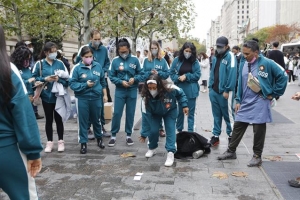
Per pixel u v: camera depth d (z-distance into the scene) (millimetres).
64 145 6176
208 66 15289
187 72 6277
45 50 5535
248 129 7316
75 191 4082
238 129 5137
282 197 3857
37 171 2590
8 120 2398
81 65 5578
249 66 4867
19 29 12750
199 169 4809
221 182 4312
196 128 7715
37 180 4434
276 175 4527
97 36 6410
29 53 5379
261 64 4742
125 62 6035
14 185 2465
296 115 9102
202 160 5223
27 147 2420
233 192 4008
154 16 18078
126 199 3854
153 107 5031
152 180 4410
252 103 4852
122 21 16109
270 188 4113
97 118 5789
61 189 4148
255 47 4734
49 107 5664
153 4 16234
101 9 12211
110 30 15391
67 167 4941
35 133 2451
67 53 26156
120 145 6156
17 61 5254
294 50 31969
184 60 6324
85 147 5688
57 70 5609
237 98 5070
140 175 4586
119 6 11969
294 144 6113
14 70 2404
